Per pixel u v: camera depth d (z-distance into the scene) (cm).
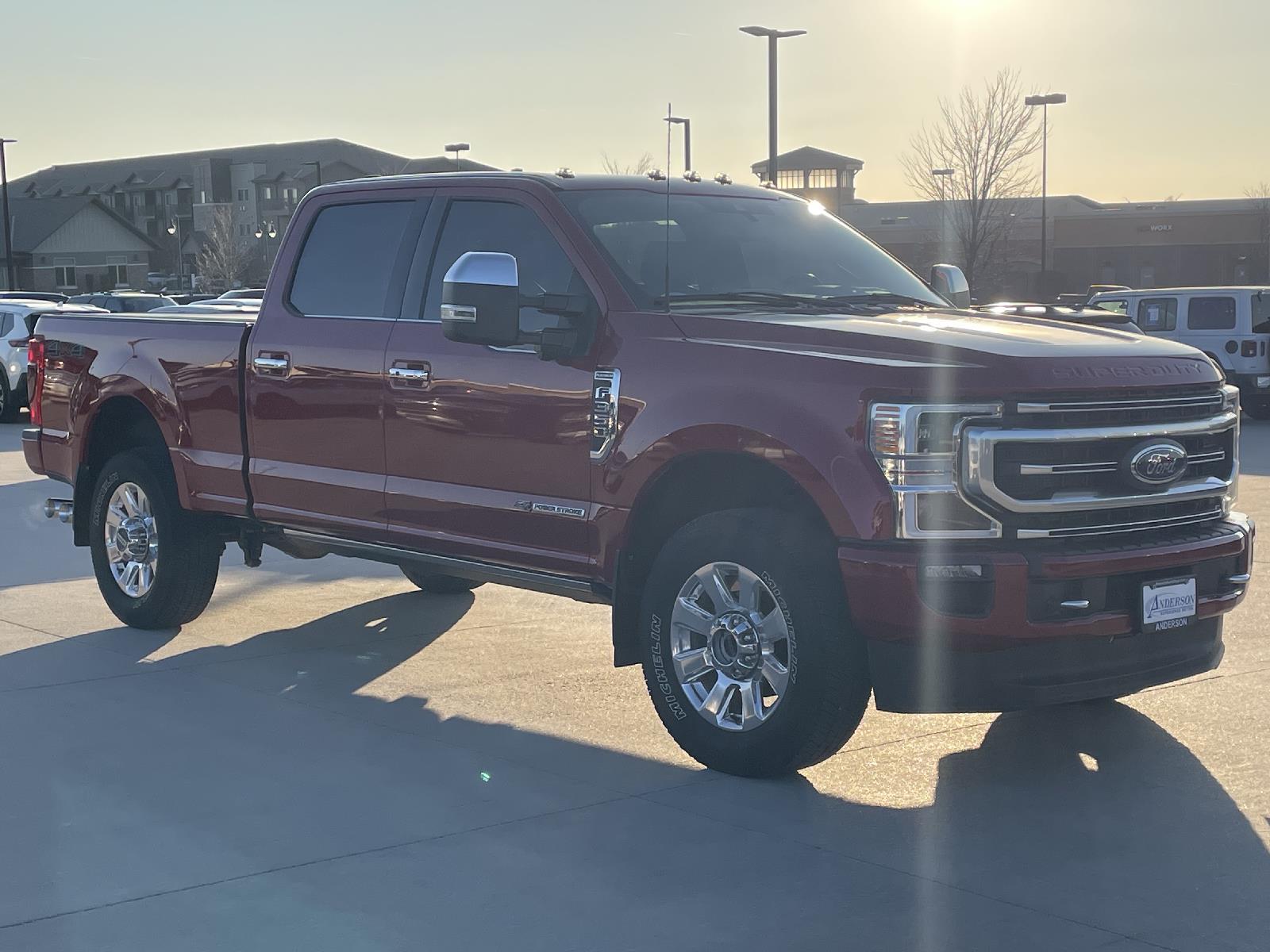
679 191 625
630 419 531
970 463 464
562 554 561
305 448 657
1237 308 2284
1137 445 486
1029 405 467
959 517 468
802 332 509
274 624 775
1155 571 489
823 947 374
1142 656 498
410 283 626
